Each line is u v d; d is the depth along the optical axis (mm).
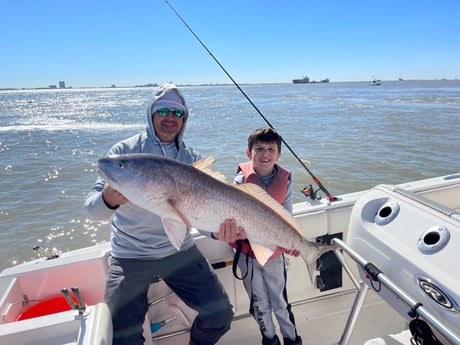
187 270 2355
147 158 1916
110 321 1611
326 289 3047
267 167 2660
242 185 2107
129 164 1890
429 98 44062
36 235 6949
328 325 2762
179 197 1935
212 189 1979
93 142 16406
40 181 10023
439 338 1797
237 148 13141
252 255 2541
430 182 3195
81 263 2430
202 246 2760
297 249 2279
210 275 2422
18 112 39000
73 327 1478
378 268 1928
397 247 1873
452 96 48750
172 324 2682
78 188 9367
